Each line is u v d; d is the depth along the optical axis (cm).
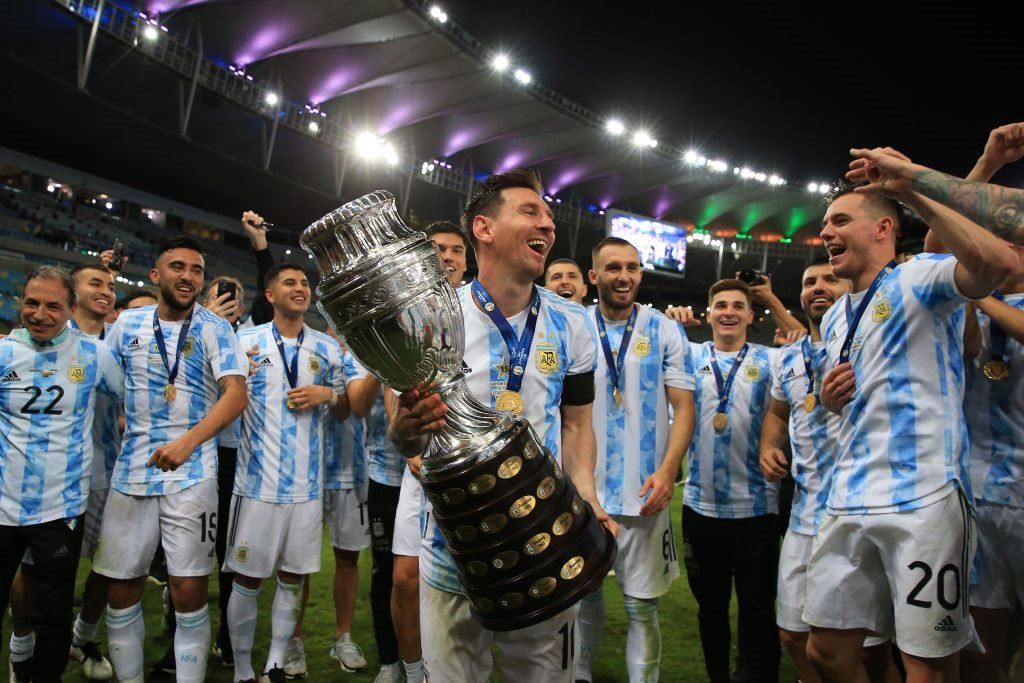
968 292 206
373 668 369
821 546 240
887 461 222
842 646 234
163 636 404
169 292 332
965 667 259
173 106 2338
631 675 313
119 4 2123
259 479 354
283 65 2692
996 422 259
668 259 3078
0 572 307
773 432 335
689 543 359
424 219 3334
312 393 365
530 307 204
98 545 312
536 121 3222
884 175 205
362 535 401
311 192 2844
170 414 327
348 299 146
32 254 1816
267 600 474
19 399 312
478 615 161
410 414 158
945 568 208
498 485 150
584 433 211
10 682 335
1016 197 186
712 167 3606
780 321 423
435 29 2575
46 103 2086
